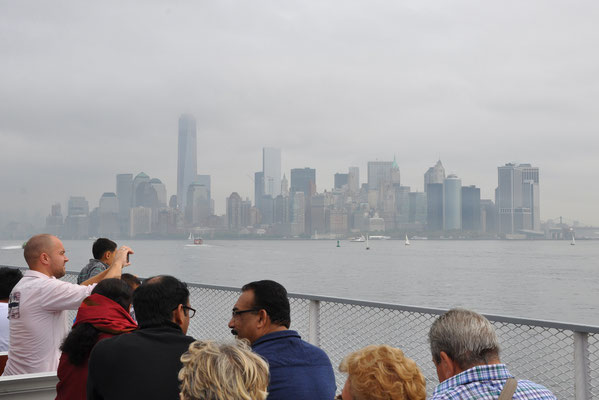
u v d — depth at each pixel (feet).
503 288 293.02
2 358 15.96
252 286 11.53
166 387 9.39
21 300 14.55
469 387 8.25
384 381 7.61
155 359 9.53
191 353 6.98
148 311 10.15
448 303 232.32
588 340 12.44
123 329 11.28
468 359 8.46
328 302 16.90
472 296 258.37
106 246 21.24
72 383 11.23
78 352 11.07
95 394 9.67
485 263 547.08
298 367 10.50
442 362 8.79
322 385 10.48
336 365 16.57
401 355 7.98
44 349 14.62
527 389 8.38
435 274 394.11
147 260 563.48
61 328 15.20
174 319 10.49
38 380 12.23
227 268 436.35
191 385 6.69
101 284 11.86
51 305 14.52
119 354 9.53
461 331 8.53
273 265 487.61
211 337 20.18
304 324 17.80
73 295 14.61
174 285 10.40
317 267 466.70
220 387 6.51
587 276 376.27
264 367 6.95
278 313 11.28
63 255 15.43
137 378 9.36
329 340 16.84
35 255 15.07
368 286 302.66
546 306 225.76
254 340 11.30
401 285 308.40
